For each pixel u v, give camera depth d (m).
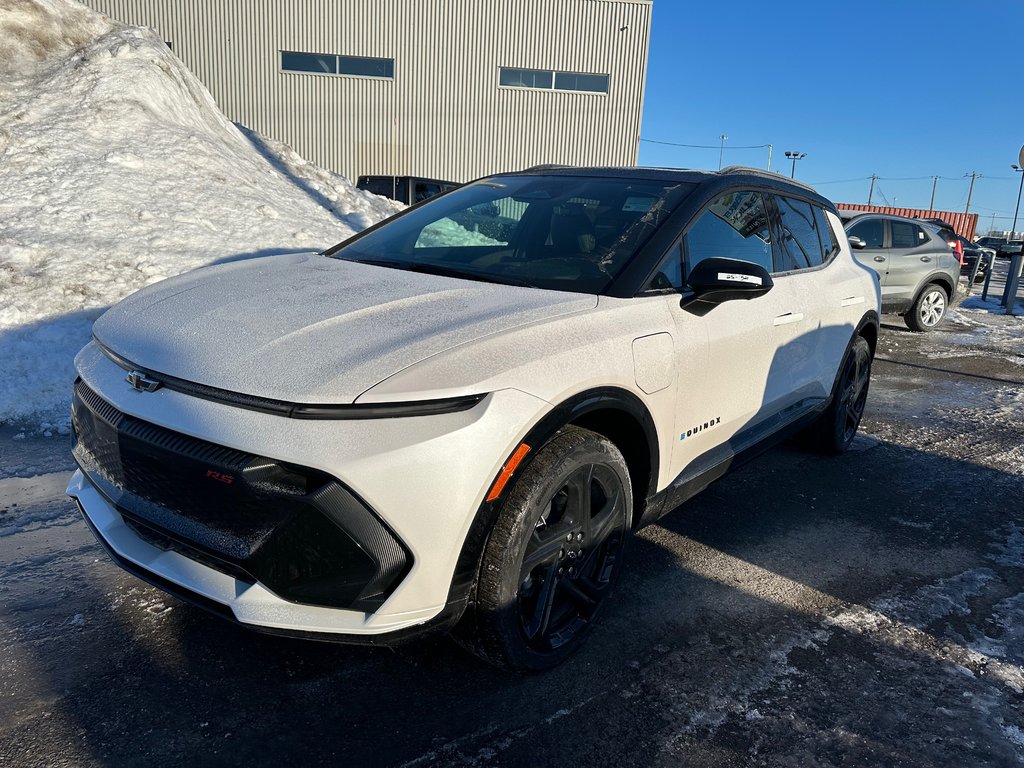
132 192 8.47
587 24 22.83
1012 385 7.67
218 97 21.91
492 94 22.94
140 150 9.53
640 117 23.72
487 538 2.09
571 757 2.13
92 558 3.08
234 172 10.07
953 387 7.48
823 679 2.56
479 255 3.11
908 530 3.85
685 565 3.32
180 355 2.12
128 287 6.56
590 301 2.57
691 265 3.00
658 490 2.85
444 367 2.02
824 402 4.39
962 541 3.75
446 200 3.71
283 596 1.92
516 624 2.23
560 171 3.71
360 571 1.91
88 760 2.02
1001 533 3.88
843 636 2.83
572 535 2.42
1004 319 13.17
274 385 1.92
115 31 12.76
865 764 2.17
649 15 23.00
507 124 23.20
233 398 1.94
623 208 3.15
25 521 3.37
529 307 2.42
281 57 21.94
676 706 2.37
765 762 2.15
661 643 2.71
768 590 3.14
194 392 2.01
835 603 3.07
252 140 13.86
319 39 21.92
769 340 3.45
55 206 7.76
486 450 2.00
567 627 2.54
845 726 2.32
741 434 3.46
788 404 3.90
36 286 6.24
